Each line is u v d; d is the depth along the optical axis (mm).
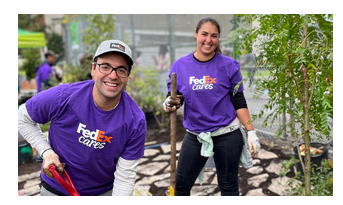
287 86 2365
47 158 2066
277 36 2078
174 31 7988
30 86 10742
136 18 8961
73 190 2096
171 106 2592
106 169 2193
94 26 7051
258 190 3631
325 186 2834
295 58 2141
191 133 2795
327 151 3590
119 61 1914
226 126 2662
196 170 2822
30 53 12953
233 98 2705
